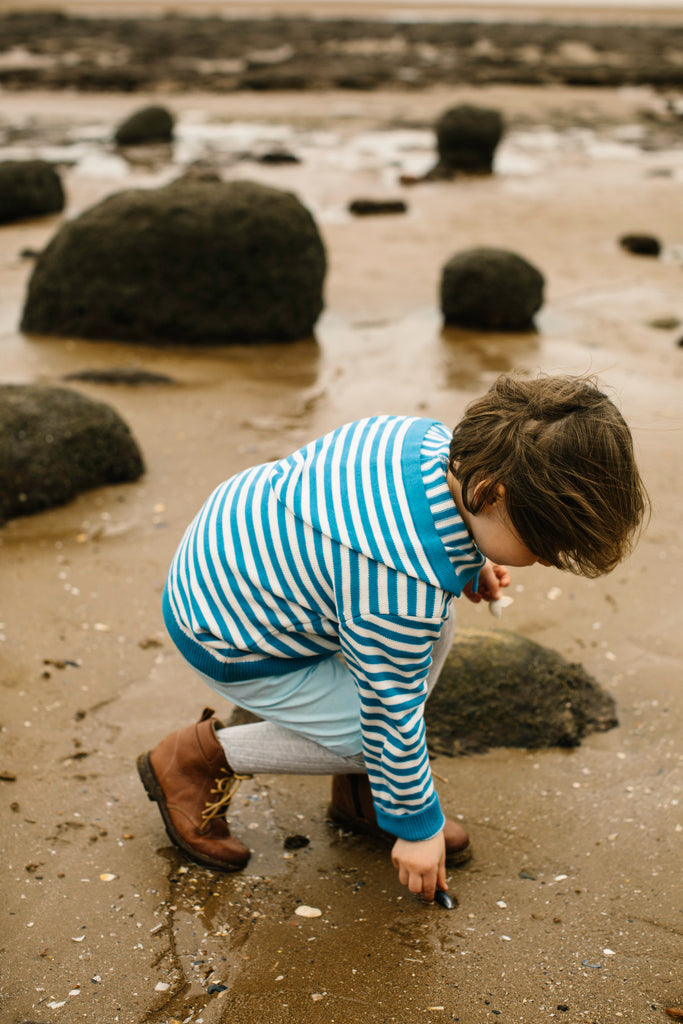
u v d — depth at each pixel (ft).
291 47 116.67
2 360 18.61
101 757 8.21
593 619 10.55
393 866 7.23
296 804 7.90
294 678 6.54
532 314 21.72
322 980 6.13
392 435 6.03
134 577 11.03
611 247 29.89
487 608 10.71
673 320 22.27
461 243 29.96
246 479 6.50
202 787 7.02
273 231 20.02
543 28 159.02
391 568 5.57
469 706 8.62
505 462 5.17
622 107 70.49
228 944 6.42
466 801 7.89
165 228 19.71
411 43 124.16
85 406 13.35
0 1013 5.82
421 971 6.22
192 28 142.41
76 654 9.60
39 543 11.75
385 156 49.11
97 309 20.04
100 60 97.66
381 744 6.01
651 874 7.09
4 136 53.67
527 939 6.50
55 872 6.97
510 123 61.62
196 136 55.06
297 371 18.74
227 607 6.30
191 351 19.89
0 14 170.81
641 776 8.14
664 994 6.06
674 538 12.16
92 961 6.23
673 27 174.29
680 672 9.57
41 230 32.01
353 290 24.72
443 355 19.79
